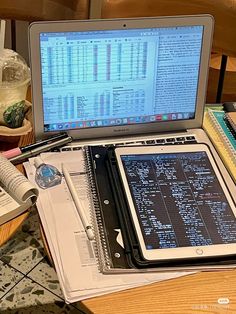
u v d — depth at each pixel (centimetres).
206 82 107
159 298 78
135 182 93
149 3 134
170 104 108
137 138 109
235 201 94
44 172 97
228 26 133
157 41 101
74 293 77
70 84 100
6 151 100
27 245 179
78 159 102
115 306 77
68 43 97
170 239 84
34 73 97
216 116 116
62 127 105
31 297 165
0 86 97
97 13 136
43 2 139
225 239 85
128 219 87
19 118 102
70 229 88
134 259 81
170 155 99
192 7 133
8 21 161
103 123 106
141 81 104
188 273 82
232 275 82
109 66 101
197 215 88
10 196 88
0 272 171
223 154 105
